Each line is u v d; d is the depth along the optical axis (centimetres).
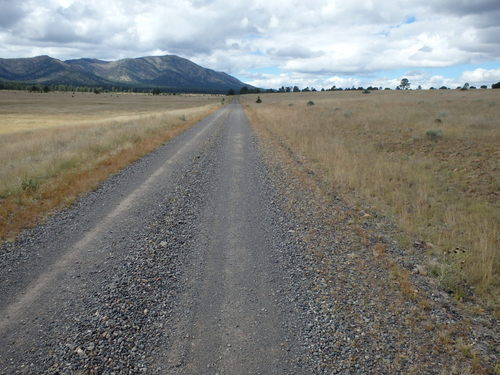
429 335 348
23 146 1455
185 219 681
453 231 566
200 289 438
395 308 393
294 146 1498
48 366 308
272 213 716
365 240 566
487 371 302
